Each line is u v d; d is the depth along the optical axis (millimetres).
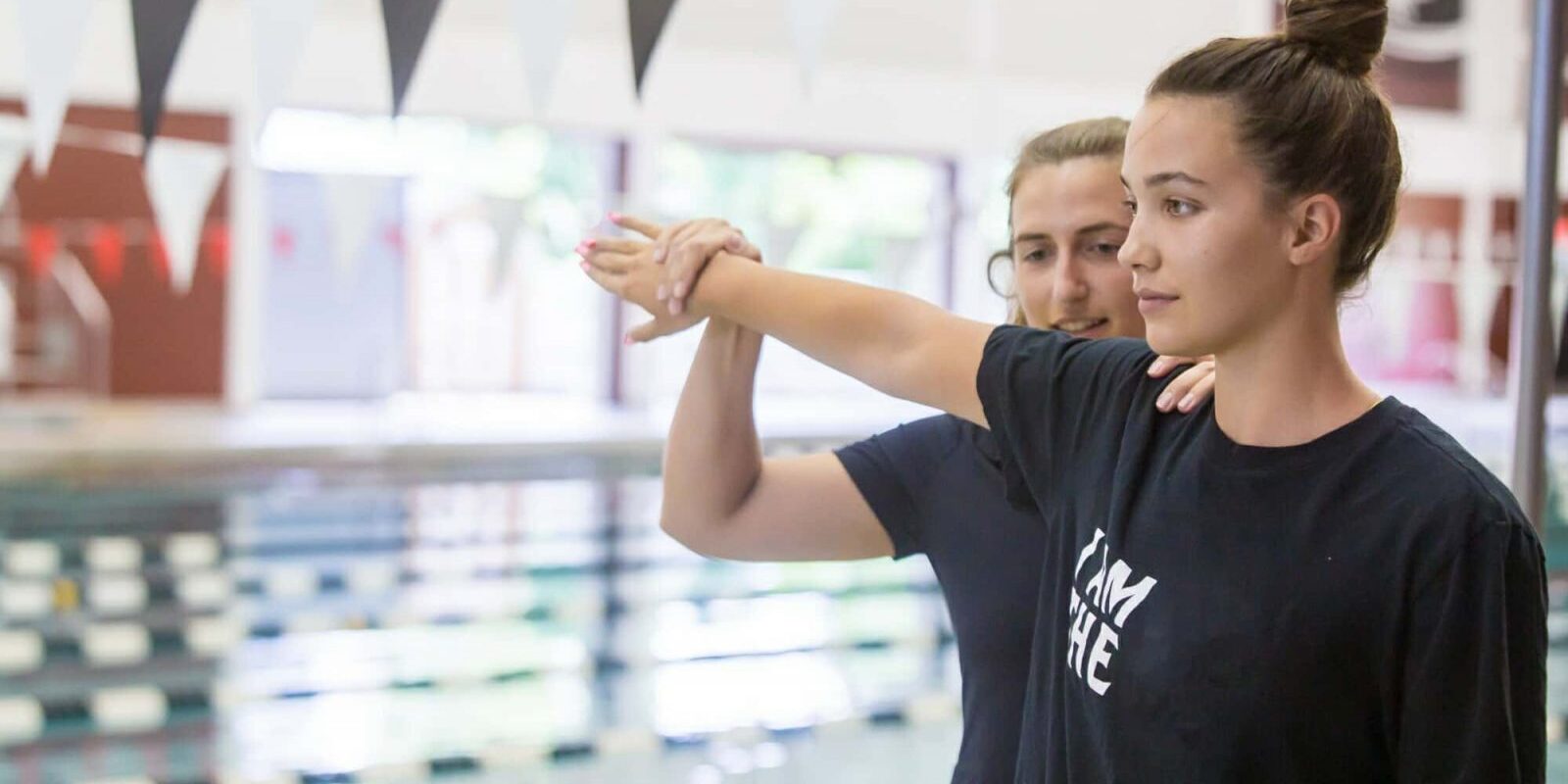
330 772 4559
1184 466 1217
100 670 5547
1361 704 1116
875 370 1516
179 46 1938
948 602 1706
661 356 13039
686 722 5152
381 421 10969
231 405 11641
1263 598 1132
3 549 7145
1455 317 13375
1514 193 13109
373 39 10844
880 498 1738
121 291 11203
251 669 5617
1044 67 13266
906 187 13320
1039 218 1677
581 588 6906
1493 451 9250
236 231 11453
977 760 1610
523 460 9867
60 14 2049
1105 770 1211
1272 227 1140
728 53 12570
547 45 2193
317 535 7645
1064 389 1386
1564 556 7047
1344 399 1172
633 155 12422
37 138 2057
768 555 1790
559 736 4953
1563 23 1915
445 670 5660
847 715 5273
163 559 7109
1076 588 1286
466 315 12914
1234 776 1138
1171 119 1159
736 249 1604
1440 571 1072
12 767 4562
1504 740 1064
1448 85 13086
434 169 12336
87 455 8812
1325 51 1169
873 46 12953
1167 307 1179
